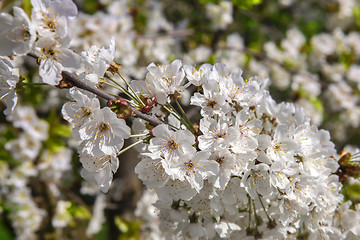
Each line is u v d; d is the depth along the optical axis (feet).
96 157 1.56
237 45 3.70
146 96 1.61
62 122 2.76
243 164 1.55
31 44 1.44
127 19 2.95
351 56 4.06
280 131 1.60
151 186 1.56
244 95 1.63
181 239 1.77
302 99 3.72
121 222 2.74
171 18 4.33
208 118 1.57
